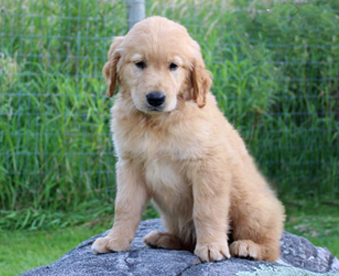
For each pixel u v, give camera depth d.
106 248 3.28
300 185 7.48
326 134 7.54
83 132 6.61
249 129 7.16
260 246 3.40
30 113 6.65
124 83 3.43
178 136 3.24
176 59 3.29
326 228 6.29
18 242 5.83
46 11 7.06
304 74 7.58
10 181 6.38
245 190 3.45
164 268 2.96
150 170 3.38
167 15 7.24
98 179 6.70
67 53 6.96
